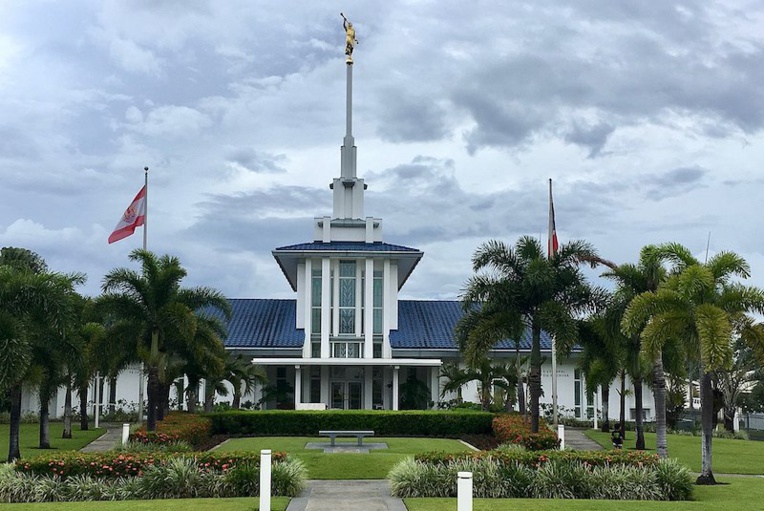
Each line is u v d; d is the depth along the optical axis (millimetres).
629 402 55406
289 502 18797
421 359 53094
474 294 31688
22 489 19719
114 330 32625
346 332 53625
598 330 32219
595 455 21797
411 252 53344
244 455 20953
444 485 20203
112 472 20453
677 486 20641
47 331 27625
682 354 31438
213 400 50156
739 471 29094
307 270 53562
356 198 56625
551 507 18156
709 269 24406
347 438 38531
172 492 19906
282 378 53656
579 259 31844
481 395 49031
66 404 38719
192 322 32594
